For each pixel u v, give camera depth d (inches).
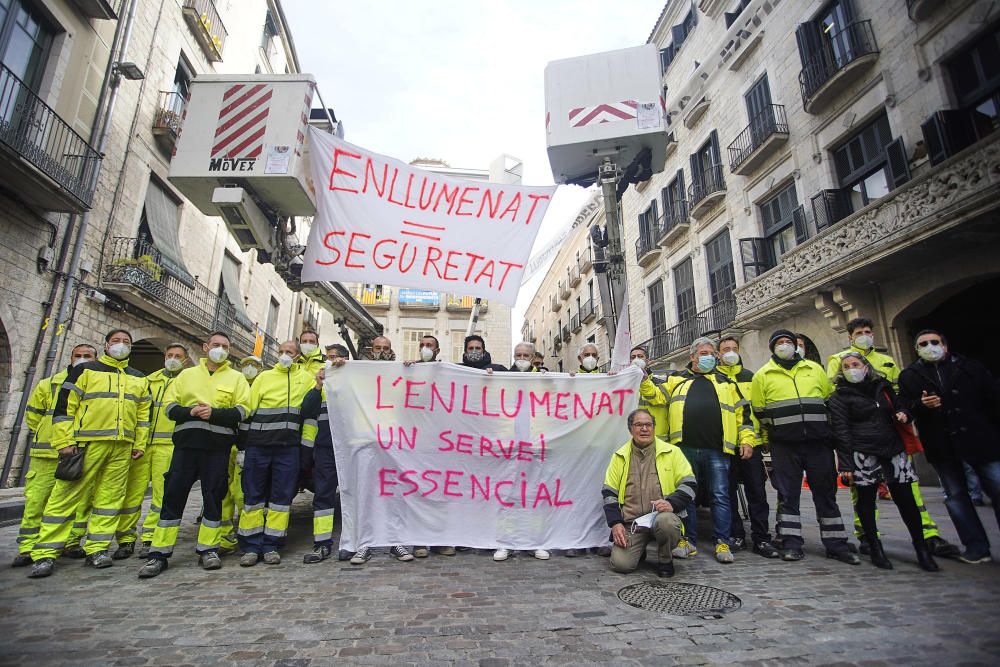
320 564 165.0
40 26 367.9
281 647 100.0
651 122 224.2
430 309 1107.3
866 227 363.9
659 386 202.4
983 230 304.8
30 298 354.3
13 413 339.0
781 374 177.6
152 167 483.8
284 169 228.8
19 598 129.4
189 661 93.7
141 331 472.1
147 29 472.1
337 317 335.6
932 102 358.9
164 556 155.4
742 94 569.6
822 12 458.6
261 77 242.8
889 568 152.6
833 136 442.9
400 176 229.5
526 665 92.3
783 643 100.7
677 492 156.7
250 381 216.1
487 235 225.8
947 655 93.8
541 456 187.0
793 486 172.4
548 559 171.3
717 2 606.5
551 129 234.4
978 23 330.0
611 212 227.8
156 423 189.8
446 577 149.3
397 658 95.3
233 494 188.7
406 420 186.7
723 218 602.9
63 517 158.6
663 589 136.5
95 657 94.8
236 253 674.2
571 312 1275.8
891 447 155.9
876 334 389.7
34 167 319.6
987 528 204.4
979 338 390.6
